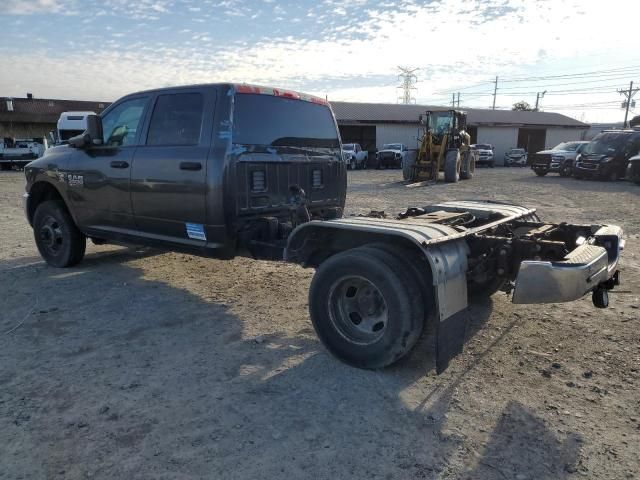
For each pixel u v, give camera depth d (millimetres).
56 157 6324
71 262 6578
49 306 5176
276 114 5160
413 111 50375
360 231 3760
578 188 18234
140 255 7422
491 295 5238
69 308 5125
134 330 4559
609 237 4160
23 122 38375
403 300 3475
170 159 4949
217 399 3354
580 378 3637
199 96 4863
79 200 6047
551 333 4469
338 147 5988
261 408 3242
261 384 3555
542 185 19656
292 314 4980
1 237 8875
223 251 4828
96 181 5766
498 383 3576
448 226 3922
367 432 2986
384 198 15141
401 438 2928
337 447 2842
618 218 10867
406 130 45750
